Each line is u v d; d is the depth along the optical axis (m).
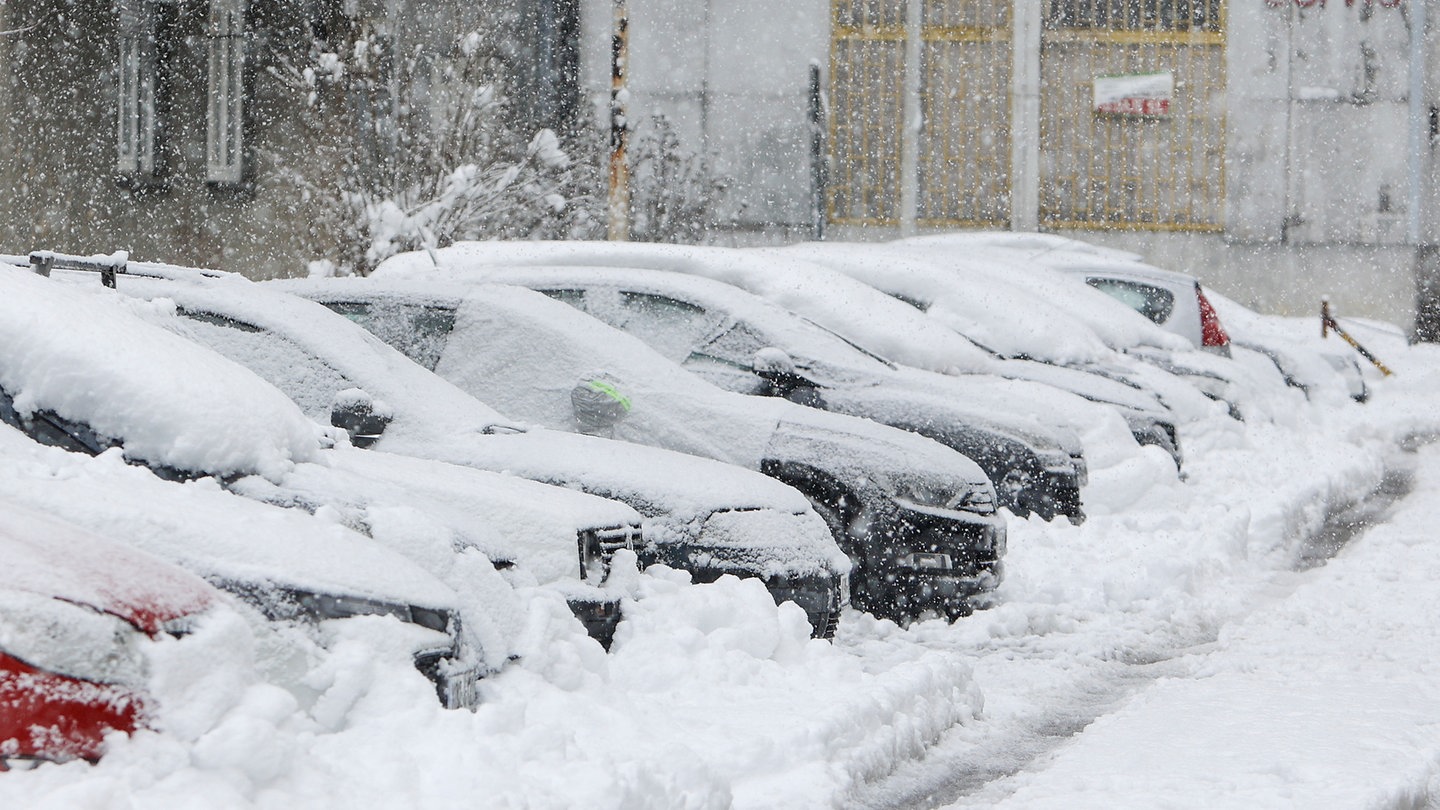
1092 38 84.38
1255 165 84.25
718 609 17.03
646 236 71.81
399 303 23.20
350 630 11.01
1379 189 84.12
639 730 12.97
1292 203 84.44
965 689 17.38
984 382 32.31
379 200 54.12
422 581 11.83
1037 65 82.56
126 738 9.03
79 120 59.19
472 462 18.55
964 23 83.44
